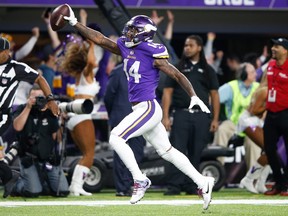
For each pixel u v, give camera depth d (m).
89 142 28.69
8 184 25.39
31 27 38.78
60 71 30.20
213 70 28.45
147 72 20.58
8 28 38.69
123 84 28.31
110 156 30.75
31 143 26.55
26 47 35.81
